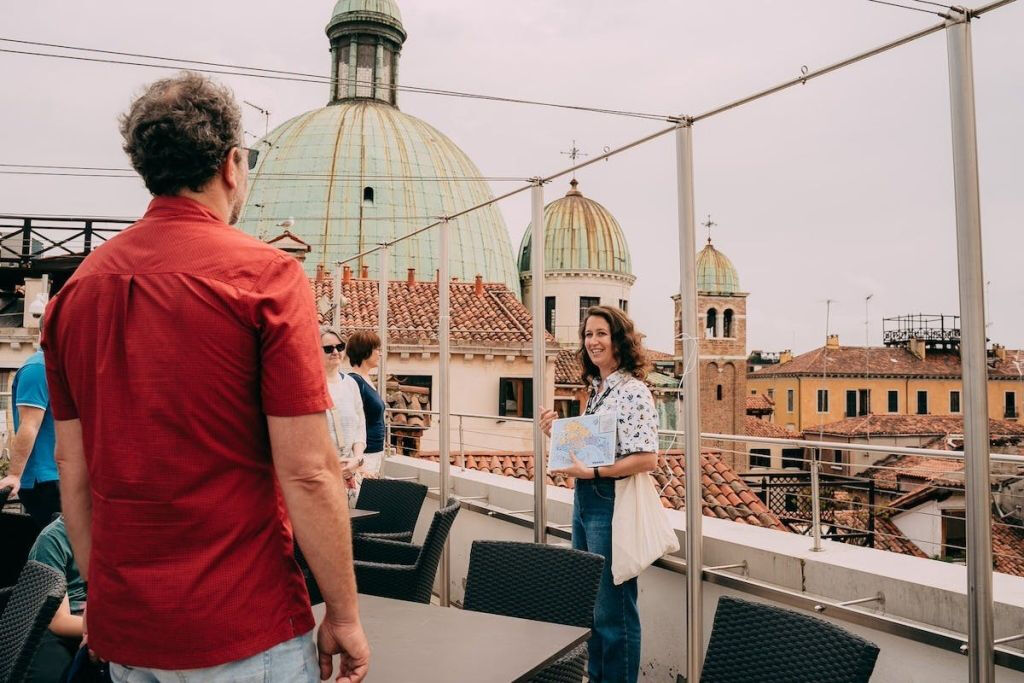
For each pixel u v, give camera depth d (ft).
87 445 5.74
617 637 13.58
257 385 5.51
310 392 5.51
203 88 5.93
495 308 97.30
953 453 12.17
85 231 74.23
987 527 9.89
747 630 9.43
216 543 5.45
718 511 37.42
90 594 5.71
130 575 5.41
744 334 231.91
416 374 86.12
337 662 7.99
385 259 29.45
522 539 21.30
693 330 14.03
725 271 233.35
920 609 11.90
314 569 5.68
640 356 14.16
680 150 14.19
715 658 9.59
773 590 13.65
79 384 5.74
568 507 19.74
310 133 178.81
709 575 14.64
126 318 5.49
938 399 220.64
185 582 5.35
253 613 5.53
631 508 13.44
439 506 25.54
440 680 7.62
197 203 5.90
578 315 198.29
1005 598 11.12
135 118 5.79
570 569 11.51
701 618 13.88
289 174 172.96
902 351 229.45
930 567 12.85
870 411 221.46
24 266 77.61
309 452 5.52
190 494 5.37
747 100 13.10
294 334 5.51
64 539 11.07
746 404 230.27
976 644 9.90
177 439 5.36
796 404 227.81
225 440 5.45
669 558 15.80
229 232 5.83
